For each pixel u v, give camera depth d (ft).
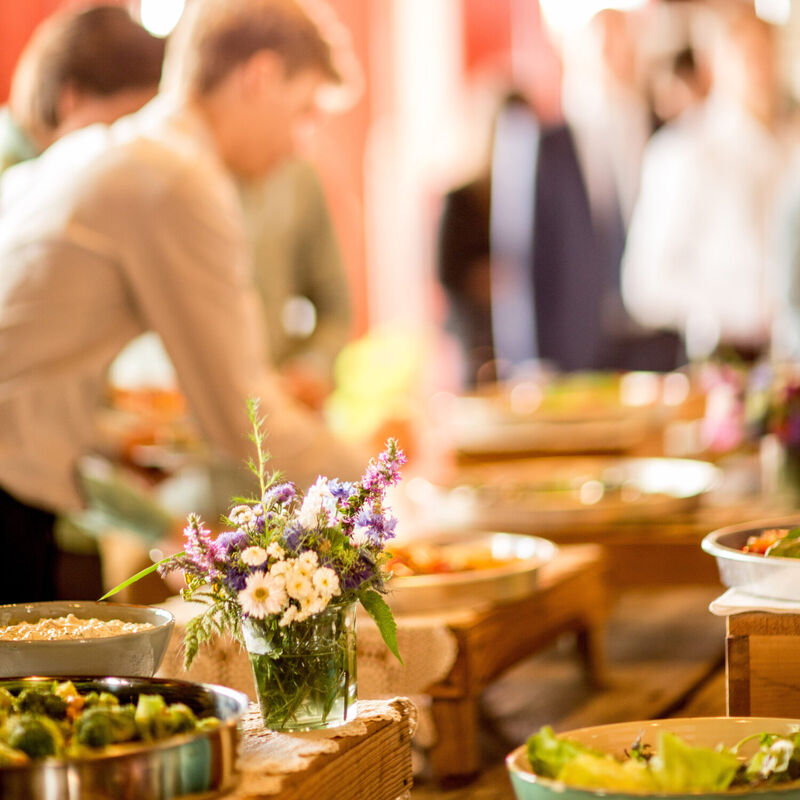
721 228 21.16
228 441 8.24
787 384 10.24
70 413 8.11
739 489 11.05
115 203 7.94
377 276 25.50
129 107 8.82
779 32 24.63
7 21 17.46
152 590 8.52
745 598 4.99
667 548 8.94
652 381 16.42
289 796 3.89
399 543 7.51
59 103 8.76
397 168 25.82
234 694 3.89
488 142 21.90
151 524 8.34
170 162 7.99
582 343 22.35
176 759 3.46
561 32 27.71
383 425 14.93
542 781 3.46
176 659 6.17
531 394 15.99
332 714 4.46
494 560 7.44
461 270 21.84
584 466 12.28
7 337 7.94
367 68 24.91
